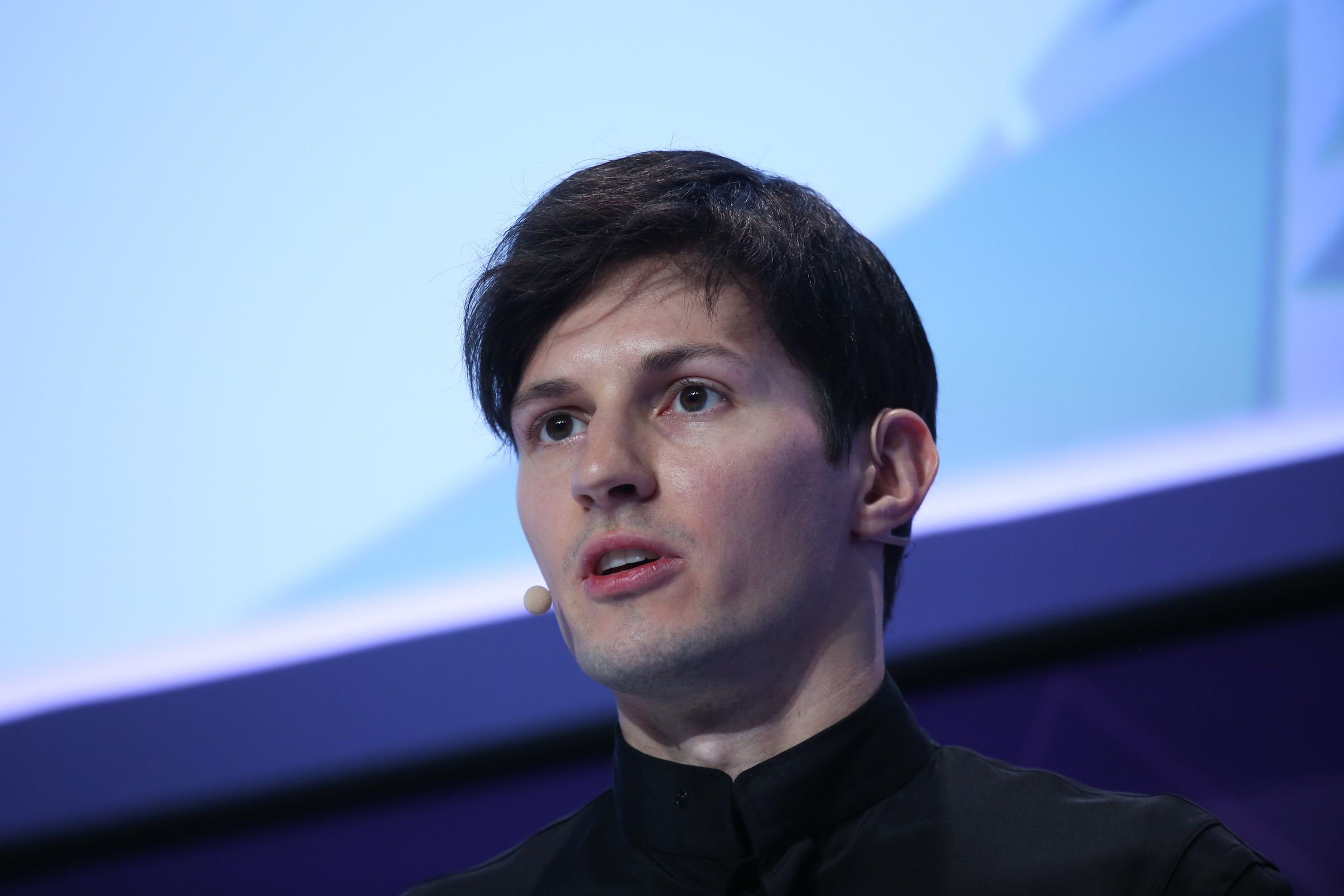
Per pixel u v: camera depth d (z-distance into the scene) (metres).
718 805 2.70
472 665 7.12
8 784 7.14
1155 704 6.45
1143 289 7.14
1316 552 6.77
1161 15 7.20
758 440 2.60
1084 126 7.21
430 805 6.93
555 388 2.71
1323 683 6.34
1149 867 2.55
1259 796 5.82
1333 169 7.10
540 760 6.96
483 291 3.03
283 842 6.90
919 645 6.93
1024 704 6.62
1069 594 6.91
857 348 2.88
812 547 2.65
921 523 7.16
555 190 3.01
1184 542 6.92
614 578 2.54
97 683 7.28
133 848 7.00
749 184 2.99
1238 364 7.08
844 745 2.73
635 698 2.81
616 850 2.95
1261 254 7.11
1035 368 7.18
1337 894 5.38
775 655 2.65
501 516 7.25
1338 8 7.12
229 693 7.19
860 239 3.14
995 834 2.69
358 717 7.10
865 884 2.64
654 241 2.77
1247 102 7.16
